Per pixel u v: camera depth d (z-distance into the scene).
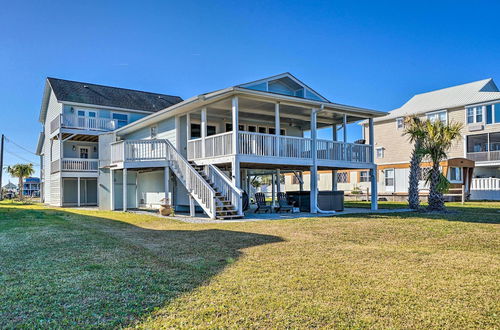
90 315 3.27
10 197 43.72
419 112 28.34
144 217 12.51
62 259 5.48
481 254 5.80
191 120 16.14
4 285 4.14
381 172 28.50
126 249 6.27
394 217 11.34
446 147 13.69
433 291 3.91
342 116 16.39
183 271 4.75
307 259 5.41
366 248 6.26
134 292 3.89
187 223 10.41
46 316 3.25
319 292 3.86
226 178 12.29
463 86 29.34
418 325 3.05
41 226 9.67
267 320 3.14
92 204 25.23
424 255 5.70
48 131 28.78
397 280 4.31
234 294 3.80
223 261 5.30
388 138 30.16
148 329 2.98
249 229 8.72
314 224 9.51
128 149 15.15
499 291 3.90
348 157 15.23
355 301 3.60
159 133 17.22
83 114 24.80
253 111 15.27
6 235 7.96
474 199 24.08
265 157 12.57
